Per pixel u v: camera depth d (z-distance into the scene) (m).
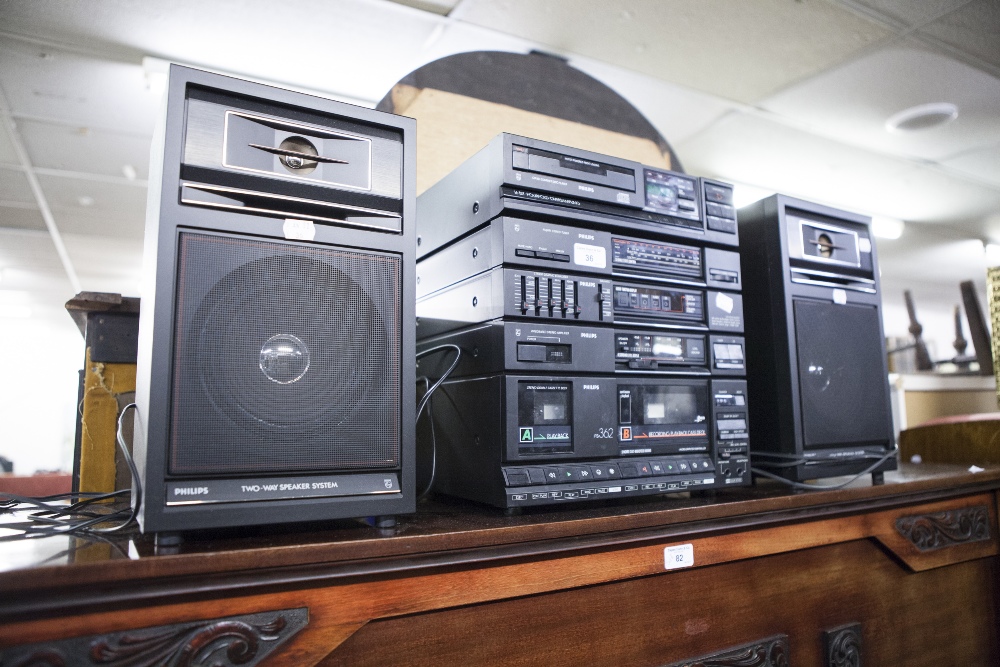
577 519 0.78
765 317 1.19
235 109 0.71
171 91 0.68
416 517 0.84
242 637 0.59
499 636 0.73
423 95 1.52
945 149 3.74
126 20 2.51
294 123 0.74
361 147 0.78
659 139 1.88
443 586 0.69
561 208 0.95
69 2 2.40
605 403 0.94
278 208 0.72
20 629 0.51
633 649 0.82
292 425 0.69
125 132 3.42
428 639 0.69
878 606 1.10
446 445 1.02
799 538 0.99
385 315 0.76
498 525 0.75
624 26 2.55
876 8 2.48
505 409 0.86
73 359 8.09
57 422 7.99
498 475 0.86
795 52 2.77
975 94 3.14
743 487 1.15
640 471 0.94
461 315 1.00
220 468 0.66
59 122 3.31
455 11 2.46
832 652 1.01
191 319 0.66
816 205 1.23
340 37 2.63
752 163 3.96
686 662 0.86
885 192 4.43
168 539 0.63
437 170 1.51
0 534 0.73
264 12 2.47
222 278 0.68
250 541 0.65
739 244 1.25
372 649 0.66
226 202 0.69
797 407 1.13
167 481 0.64
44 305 6.83
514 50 2.72
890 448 1.25
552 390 0.90
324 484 0.70
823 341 1.19
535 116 1.67
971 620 1.24
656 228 1.03
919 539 1.15
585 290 0.95
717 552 0.90
